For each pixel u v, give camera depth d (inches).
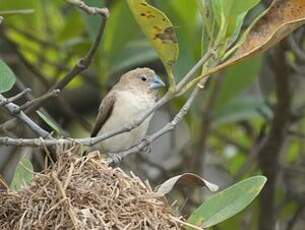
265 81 623.8
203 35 343.9
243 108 560.7
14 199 335.0
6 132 403.2
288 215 602.9
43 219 324.8
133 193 333.1
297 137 604.7
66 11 607.2
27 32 588.4
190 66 509.7
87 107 652.7
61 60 584.4
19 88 489.4
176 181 342.0
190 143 578.9
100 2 475.8
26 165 353.7
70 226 320.5
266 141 548.1
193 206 537.6
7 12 395.2
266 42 327.3
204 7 336.8
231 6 333.1
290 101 536.1
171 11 514.3
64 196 324.5
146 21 333.1
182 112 353.7
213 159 637.9
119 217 326.6
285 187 599.8
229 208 331.9
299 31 546.3
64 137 372.2
